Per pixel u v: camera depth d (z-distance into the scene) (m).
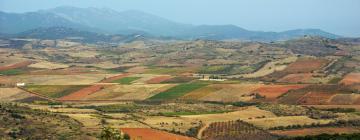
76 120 165.50
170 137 154.38
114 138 103.12
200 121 189.88
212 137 165.75
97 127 153.62
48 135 133.25
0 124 136.25
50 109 195.50
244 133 173.12
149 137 150.50
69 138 131.88
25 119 145.75
